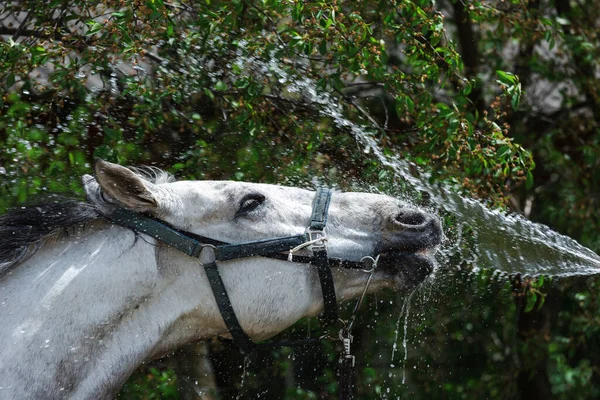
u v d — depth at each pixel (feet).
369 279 19.20
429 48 27.17
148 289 17.81
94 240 17.83
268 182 26.68
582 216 35.12
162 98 26.17
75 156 25.07
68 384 16.94
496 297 30.81
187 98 27.09
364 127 27.63
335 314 19.27
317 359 29.60
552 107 39.04
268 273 18.52
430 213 19.93
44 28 25.93
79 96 26.35
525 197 36.11
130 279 17.61
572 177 36.24
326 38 24.21
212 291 18.22
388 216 19.21
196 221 18.28
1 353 16.62
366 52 24.32
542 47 37.65
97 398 17.25
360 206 19.43
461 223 25.48
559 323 35.63
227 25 25.20
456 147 25.59
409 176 26.66
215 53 26.53
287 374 29.43
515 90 24.70
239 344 18.94
